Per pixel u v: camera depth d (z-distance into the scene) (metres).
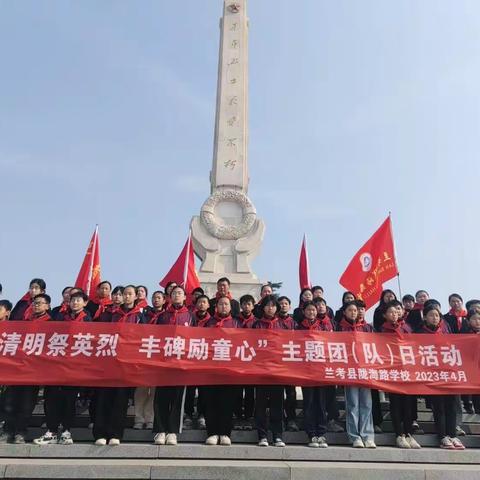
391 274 12.81
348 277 13.26
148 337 8.34
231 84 19.67
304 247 15.45
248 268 16.83
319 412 8.20
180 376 8.05
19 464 6.74
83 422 9.17
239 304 10.26
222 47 20.30
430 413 10.09
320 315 9.05
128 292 8.77
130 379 7.96
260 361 8.28
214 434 7.98
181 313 8.73
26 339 8.20
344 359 8.44
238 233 17.27
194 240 17.33
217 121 19.16
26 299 9.73
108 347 8.20
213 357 8.25
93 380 7.93
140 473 6.74
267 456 7.60
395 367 8.48
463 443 8.60
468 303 10.14
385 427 9.31
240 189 18.25
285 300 8.98
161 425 7.86
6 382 7.84
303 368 8.29
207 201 17.73
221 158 18.56
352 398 8.30
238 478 6.80
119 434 7.75
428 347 8.69
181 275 13.27
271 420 8.12
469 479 6.98
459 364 8.57
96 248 13.03
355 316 8.91
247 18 21.00
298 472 6.87
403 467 7.17
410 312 11.36
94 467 6.77
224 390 8.09
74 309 8.59
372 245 13.31
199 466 6.86
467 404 10.43
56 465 6.75
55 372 7.97
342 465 7.23
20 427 7.83
